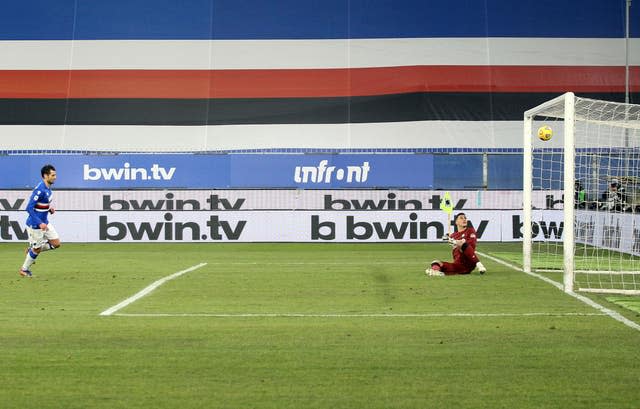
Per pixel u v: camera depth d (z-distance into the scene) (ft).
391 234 127.03
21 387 35.27
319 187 133.90
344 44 159.94
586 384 35.50
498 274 79.41
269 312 55.31
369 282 72.79
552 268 87.25
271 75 158.61
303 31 161.27
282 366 38.93
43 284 71.41
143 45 160.45
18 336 46.37
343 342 44.50
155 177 134.21
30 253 76.95
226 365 39.17
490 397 33.55
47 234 77.66
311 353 41.73
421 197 127.54
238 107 156.46
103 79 158.20
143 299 61.82
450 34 159.12
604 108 77.61
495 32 159.33
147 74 158.81
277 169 134.10
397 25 160.15
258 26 161.79
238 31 161.68
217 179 134.21
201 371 38.01
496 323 50.47
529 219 82.64
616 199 112.68
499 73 156.76
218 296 63.57
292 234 127.03
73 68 158.61
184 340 45.19
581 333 47.01
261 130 154.71
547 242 113.29
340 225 127.13
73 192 127.03
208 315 53.88
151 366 39.01
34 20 160.86
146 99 156.76
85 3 162.71
